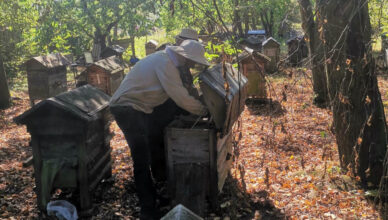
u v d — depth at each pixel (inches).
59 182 171.6
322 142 267.1
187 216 42.9
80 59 623.5
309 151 252.5
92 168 180.4
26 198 199.0
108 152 202.8
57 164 168.4
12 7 644.7
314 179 203.2
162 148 194.4
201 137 165.8
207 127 178.4
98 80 446.6
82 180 170.2
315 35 302.2
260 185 201.2
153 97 162.9
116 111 161.9
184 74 163.9
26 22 682.2
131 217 171.8
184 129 165.9
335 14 177.5
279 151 256.5
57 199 190.7
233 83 179.5
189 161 168.9
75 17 779.4
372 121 182.4
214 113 157.5
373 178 184.2
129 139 164.1
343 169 201.9
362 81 179.3
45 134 166.7
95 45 721.0
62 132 165.2
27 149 303.0
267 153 254.1
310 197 183.9
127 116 160.9
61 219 166.4
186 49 162.2
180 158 169.0
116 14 783.7
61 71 463.2
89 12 762.2
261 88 391.5
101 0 769.6
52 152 169.6
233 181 193.5
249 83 393.7
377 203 170.9
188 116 189.8
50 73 433.4
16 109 463.2
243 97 195.5
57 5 717.3
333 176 200.8
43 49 716.0
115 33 1008.2
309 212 169.8
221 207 172.6
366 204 172.6
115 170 232.2
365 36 177.6
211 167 167.2
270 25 920.3
